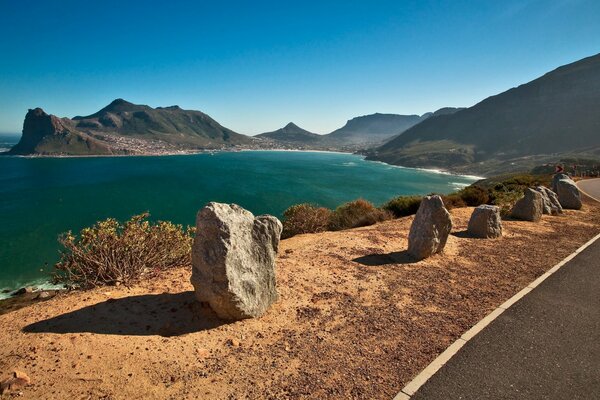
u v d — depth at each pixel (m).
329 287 7.63
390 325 6.04
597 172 47.91
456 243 11.54
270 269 6.54
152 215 55.25
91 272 7.62
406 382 4.53
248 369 4.70
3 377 4.21
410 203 19.94
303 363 4.87
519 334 5.76
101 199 69.38
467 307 6.84
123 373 4.42
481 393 4.32
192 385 4.31
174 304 6.30
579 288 7.83
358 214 18.58
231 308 5.78
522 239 12.39
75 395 4.01
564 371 4.81
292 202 70.12
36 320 5.55
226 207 6.11
